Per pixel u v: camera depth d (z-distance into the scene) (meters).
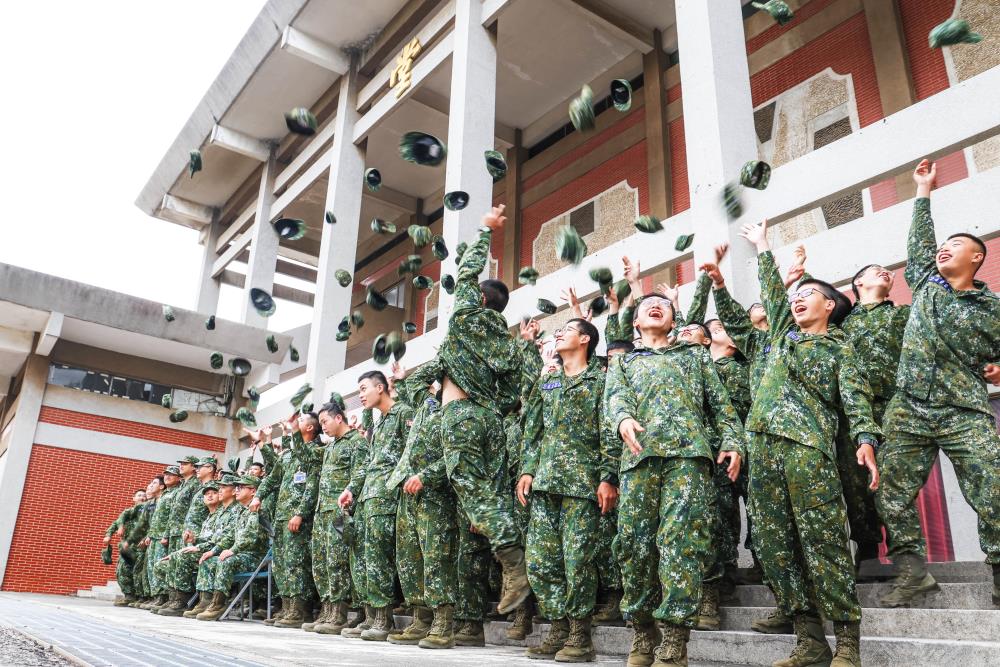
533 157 16.45
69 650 3.28
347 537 6.38
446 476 5.05
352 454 6.66
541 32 13.98
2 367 16.77
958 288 4.37
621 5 13.38
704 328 5.17
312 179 15.48
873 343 5.03
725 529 5.21
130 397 16.56
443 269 10.21
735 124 7.29
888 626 3.97
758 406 3.70
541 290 8.99
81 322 14.88
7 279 14.07
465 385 4.92
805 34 11.51
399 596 6.70
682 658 3.29
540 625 5.29
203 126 17.39
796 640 3.80
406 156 5.07
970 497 4.08
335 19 14.36
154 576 10.00
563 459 4.25
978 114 5.60
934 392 4.26
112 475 15.89
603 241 14.13
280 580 7.20
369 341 19.31
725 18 7.70
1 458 15.92
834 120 10.88
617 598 5.07
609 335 5.18
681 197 12.80
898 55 10.09
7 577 14.41
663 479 3.54
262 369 16.84
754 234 4.21
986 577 4.81
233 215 20.33
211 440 17.02
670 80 13.54
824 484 3.35
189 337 15.62
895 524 4.30
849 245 6.21
